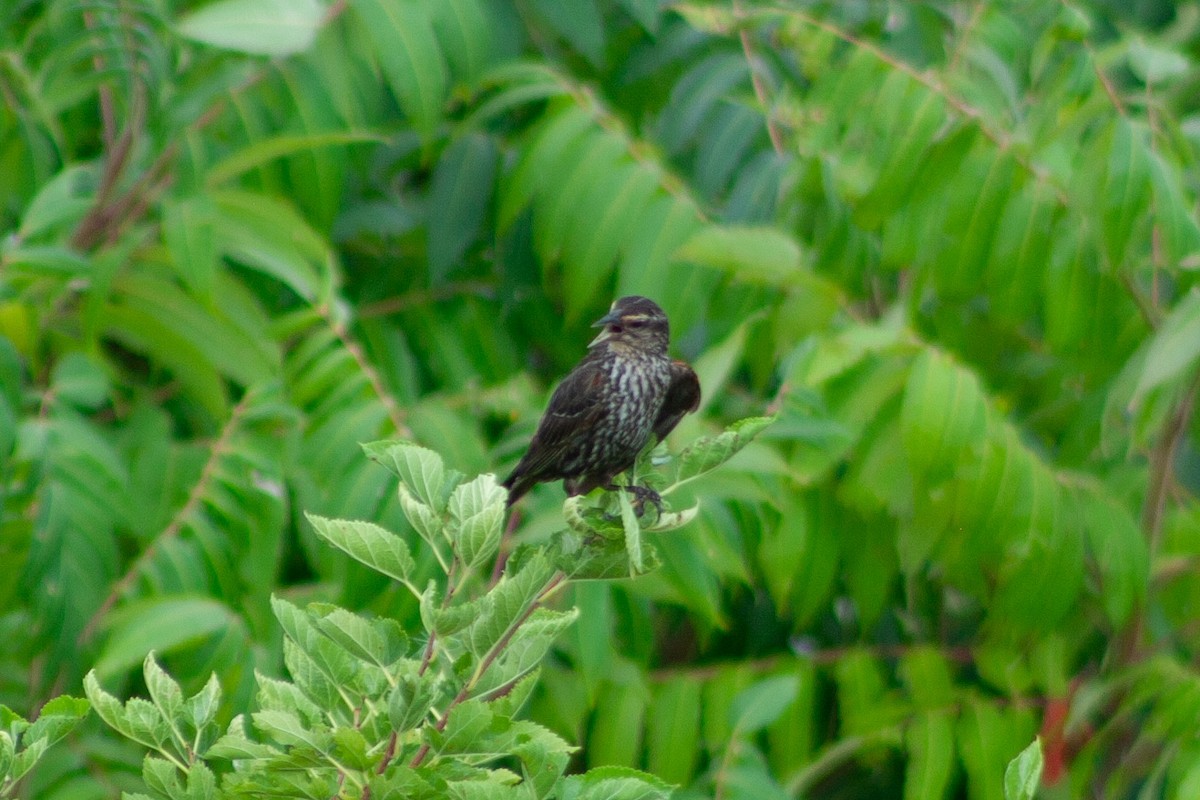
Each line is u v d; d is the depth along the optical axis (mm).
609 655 10273
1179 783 10336
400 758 5125
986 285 10930
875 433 10383
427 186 12656
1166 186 9977
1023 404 13039
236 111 10609
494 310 12102
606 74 12594
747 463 9508
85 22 10836
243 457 9867
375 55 10664
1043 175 10547
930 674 11266
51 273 9477
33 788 9398
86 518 9352
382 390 10500
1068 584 10500
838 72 10828
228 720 9242
